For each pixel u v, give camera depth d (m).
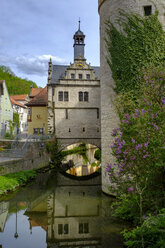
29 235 8.98
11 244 8.17
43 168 25.89
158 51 12.80
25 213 11.60
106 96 14.79
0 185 14.53
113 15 14.45
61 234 8.91
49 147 27.84
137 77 12.73
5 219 10.73
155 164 6.45
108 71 14.68
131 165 6.64
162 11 13.19
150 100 8.19
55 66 33.44
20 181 17.17
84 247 7.86
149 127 6.71
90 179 22.83
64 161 33.47
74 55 33.97
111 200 13.50
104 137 14.97
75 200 14.02
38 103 35.34
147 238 6.41
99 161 35.06
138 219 8.45
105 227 9.51
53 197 14.80
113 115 13.95
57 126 30.78
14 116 51.53
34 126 34.94
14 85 83.19
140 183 7.59
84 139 30.94
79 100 31.30
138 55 13.04
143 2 13.34
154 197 7.89
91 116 31.25
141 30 13.17
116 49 14.02
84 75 31.67
